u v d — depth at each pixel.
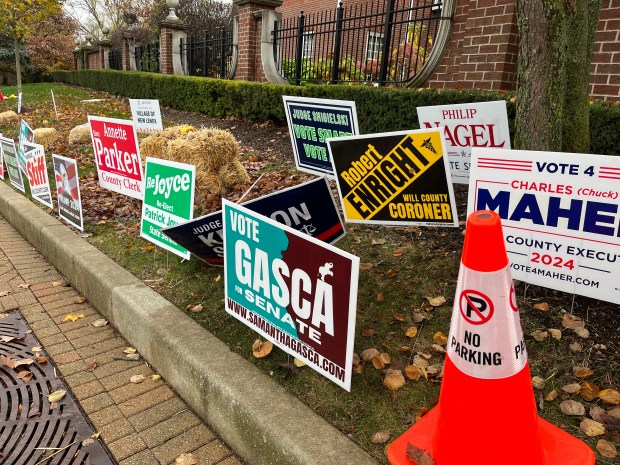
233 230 2.67
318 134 4.55
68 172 4.78
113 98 17.09
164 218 3.92
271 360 2.62
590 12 3.19
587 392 2.20
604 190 2.39
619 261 2.42
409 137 3.12
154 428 2.50
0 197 6.45
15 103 15.34
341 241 3.92
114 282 3.59
